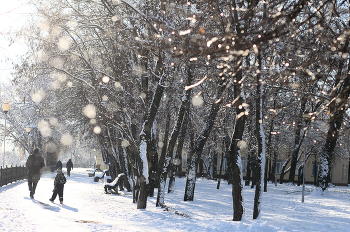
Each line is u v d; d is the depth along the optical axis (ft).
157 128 84.33
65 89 77.30
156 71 47.47
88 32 64.28
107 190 71.67
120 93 59.82
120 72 59.21
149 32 44.75
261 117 37.88
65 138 132.36
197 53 13.98
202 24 22.33
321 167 75.25
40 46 58.70
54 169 164.55
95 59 70.38
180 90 62.54
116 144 78.95
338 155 137.69
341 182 176.35
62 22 57.98
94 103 66.74
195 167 62.28
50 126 128.88
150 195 67.87
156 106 47.96
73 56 64.75
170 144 50.85
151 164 65.82
